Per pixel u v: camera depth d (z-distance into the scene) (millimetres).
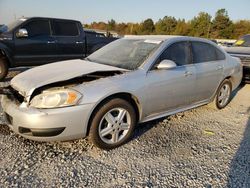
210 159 3143
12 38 6922
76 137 3010
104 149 3229
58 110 2809
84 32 8516
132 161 3021
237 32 62688
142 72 3443
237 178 2766
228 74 4953
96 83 3086
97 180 2637
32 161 2914
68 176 2682
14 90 3254
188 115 4668
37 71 3533
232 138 3777
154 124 4141
